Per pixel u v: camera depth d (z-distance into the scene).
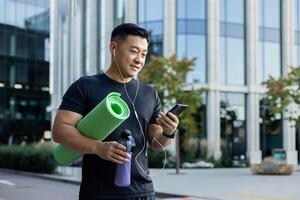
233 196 14.40
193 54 35.28
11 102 52.12
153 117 3.02
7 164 29.50
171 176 23.05
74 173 23.31
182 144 32.66
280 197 14.09
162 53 34.91
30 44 54.03
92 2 33.06
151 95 3.03
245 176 23.17
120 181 2.74
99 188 2.80
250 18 37.25
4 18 52.28
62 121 2.77
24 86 53.16
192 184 18.59
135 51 2.89
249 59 37.00
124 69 2.90
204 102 35.38
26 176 24.97
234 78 36.59
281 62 38.62
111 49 2.95
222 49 36.25
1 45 51.88
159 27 35.16
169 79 26.05
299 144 39.25
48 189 18.12
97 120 2.51
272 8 38.56
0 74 51.59
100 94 2.88
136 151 2.87
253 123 36.62
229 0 36.75
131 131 2.85
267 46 38.12
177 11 35.28
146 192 2.87
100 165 2.82
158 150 3.00
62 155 2.87
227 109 36.06
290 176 23.27
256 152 36.19
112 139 2.78
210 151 33.78
